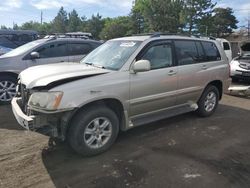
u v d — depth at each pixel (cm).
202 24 4841
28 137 519
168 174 400
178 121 627
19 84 505
